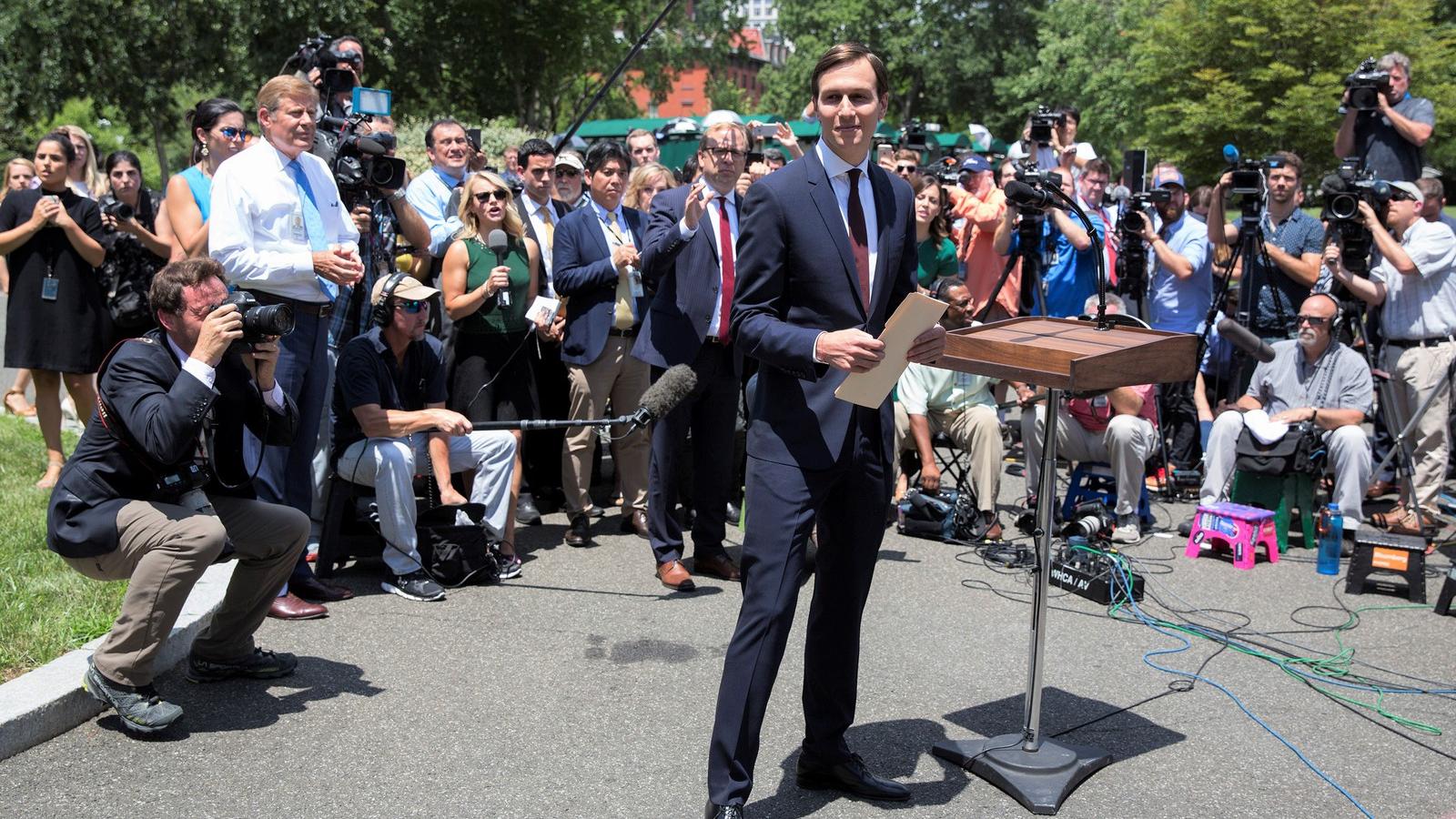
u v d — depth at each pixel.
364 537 5.76
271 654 4.46
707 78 50.59
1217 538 6.66
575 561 6.20
